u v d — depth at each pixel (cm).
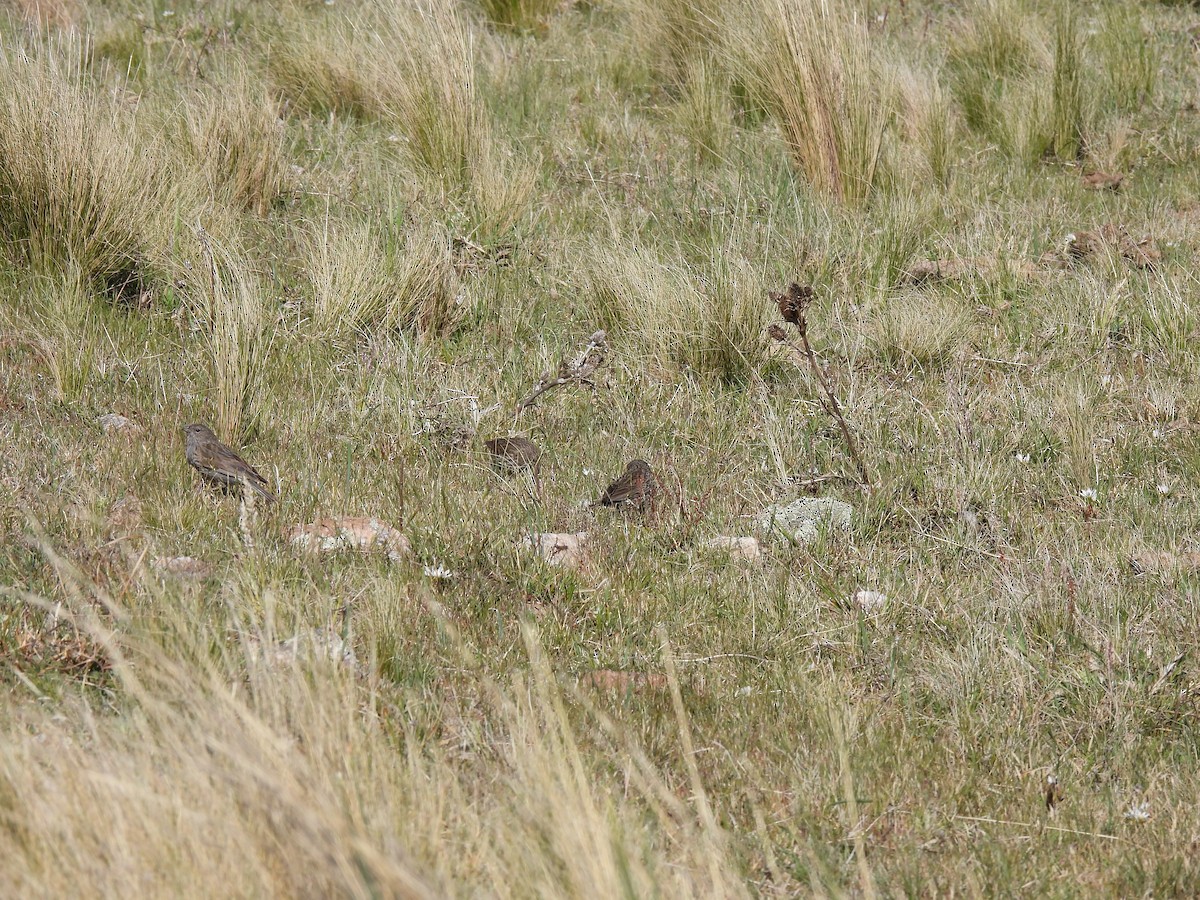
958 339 1341
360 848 461
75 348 1150
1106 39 2086
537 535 941
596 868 506
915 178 1694
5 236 1292
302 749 603
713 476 1090
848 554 963
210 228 1375
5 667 711
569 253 1479
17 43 1529
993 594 917
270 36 2008
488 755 677
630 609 866
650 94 1973
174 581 796
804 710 771
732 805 679
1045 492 1073
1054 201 1694
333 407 1168
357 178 1614
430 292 1346
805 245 1473
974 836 680
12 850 508
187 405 1115
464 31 1794
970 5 2200
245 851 501
